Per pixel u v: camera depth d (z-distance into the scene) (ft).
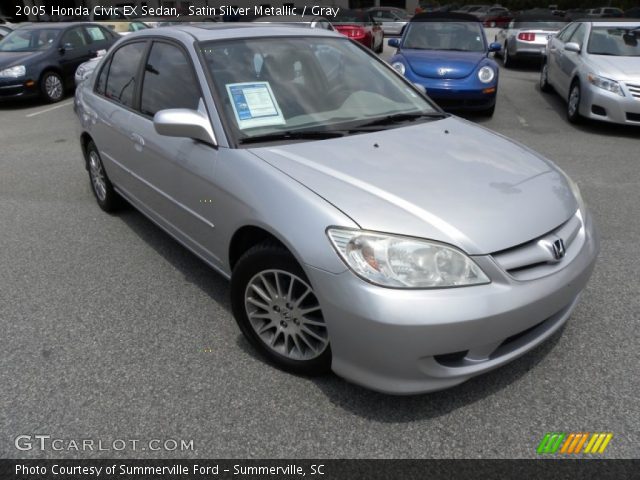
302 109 10.03
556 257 7.61
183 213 10.43
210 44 10.44
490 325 6.94
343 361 7.46
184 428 7.59
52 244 13.67
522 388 8.23
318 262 7.21
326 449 7.22
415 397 8.06
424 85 25.13
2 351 9.35
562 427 7.50
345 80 11.15
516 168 8.84
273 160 8.52
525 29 44.70
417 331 6.73
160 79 11.30
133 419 7.77
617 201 15.93
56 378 8.64
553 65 31.17
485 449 7.17
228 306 10.67
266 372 8.68
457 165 8.68
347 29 53.42
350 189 7.72
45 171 19.94
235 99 9.62
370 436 7.40
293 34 11.50
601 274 11.58
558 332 9.54
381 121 10.33
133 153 12.02
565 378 8.43
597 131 24.70
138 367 8.87
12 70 32.37
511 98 32.58
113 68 13.82
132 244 13.60
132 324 10.10
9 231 14.52
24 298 11.10
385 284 6.82
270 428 7.56
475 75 25.12
